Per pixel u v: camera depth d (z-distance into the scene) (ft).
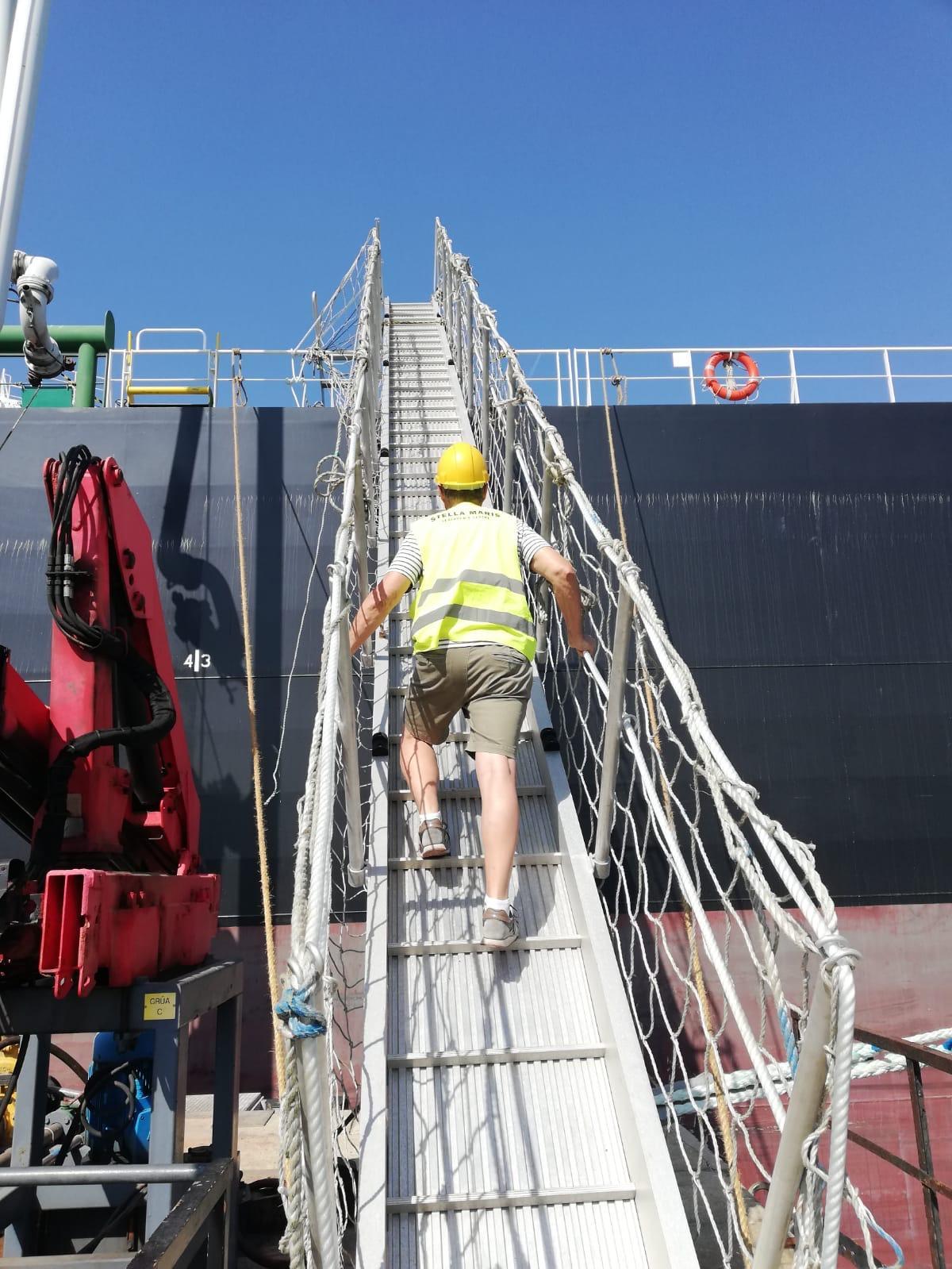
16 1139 12.43
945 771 22.63
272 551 23.65
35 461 23.91
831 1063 3.69
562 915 9.30
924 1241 19.44
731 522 24.23
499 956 8.80
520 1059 7.87
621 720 9.34
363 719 20.29
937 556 24.32
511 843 8.57
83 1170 7.79
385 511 17.49
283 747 22.20
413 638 9.34
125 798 11.79
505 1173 7.07
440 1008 8.30
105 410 24.54
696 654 23.12
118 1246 12.50
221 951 20.84
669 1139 16.44
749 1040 5.87
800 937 4.17
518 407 21.59
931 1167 9.98
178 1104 9.74
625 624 8.86
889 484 24.80
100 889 9.63
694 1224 13.69
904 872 21.88
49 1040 13.08
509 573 9.36
